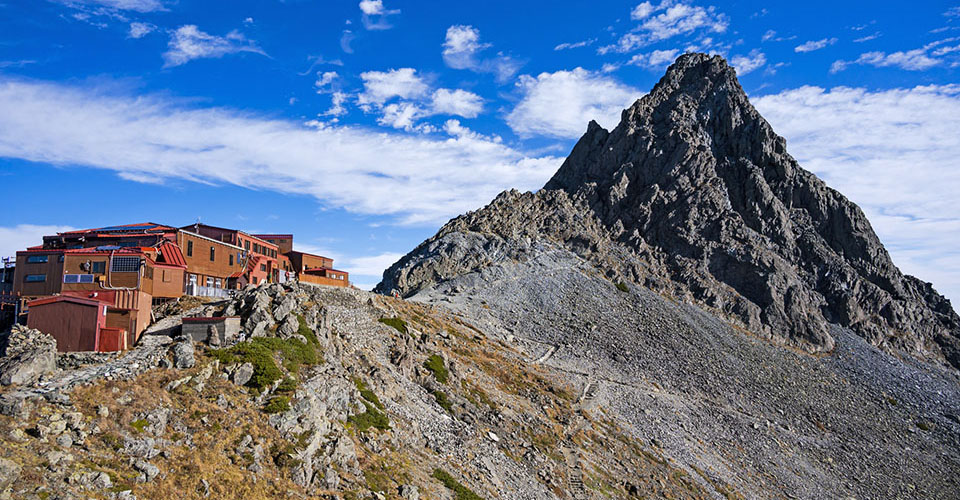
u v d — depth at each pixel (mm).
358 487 38719
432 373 67312
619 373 101250
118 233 64500
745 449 87750
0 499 25156
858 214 174250
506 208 171125
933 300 166625
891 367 132250
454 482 45906
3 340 48000
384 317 76500
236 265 77000
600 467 64688
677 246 160625
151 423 34156
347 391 48188
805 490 81625
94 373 37344
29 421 30484
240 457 35219
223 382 41031
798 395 111188
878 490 88312
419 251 157000
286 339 48906
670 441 80438
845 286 156250
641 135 184750
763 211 167500
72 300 44156
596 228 167000
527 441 62781
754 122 184000
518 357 94000
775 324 140500
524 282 135500
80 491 27438
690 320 129875
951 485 94250
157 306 55750
